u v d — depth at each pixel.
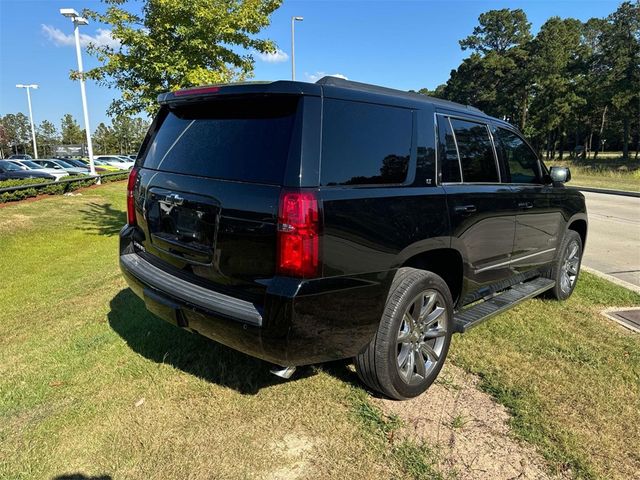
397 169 2.75
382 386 2.78
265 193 2.31
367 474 2.27
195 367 3.28
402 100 2.88
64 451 2.43
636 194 17.31
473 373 3.23
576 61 52.09
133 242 3.43
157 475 2.26
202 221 2.60
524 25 57.31
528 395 2.92
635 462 2.35
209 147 2.70
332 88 2.48
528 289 4.27
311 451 2.42
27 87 48.31
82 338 3.85
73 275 6.72
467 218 3.17
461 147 3.31
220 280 2.55
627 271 6.20
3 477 2.24
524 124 54.84
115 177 23.53
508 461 2.36
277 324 2.23
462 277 3.28
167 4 7.43
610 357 3.45
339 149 2.44
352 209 2.40
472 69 58.38
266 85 2.42
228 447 2.45
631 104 46.31
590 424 2.65
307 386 3.03
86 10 7.63
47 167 26.30
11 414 2.77
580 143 78.50
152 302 2.82
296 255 2.22
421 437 2.54
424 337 2.98
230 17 7.97
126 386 3.05
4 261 7.77
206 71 7.94
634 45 43.41
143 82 8.25
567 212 4.68
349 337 2.48
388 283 2.61
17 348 3.81
